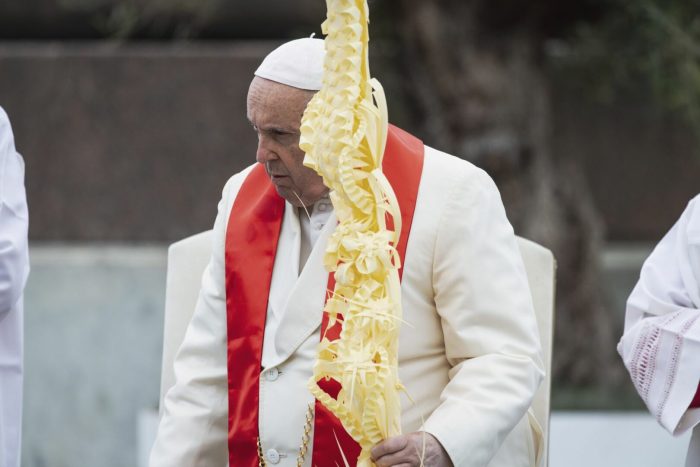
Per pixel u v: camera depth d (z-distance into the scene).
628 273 19.03
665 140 19.08
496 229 7.49
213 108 18.34
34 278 18.25
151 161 18.36
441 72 16.77
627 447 14.80
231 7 18.84
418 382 7.46
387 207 6.51
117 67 18.33
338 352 6.48
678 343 8.24
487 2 16.67
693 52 16.22
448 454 6.91
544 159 17.19
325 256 6.54
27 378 18.23
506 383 7.14
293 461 7.43
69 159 18.36
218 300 7.91
